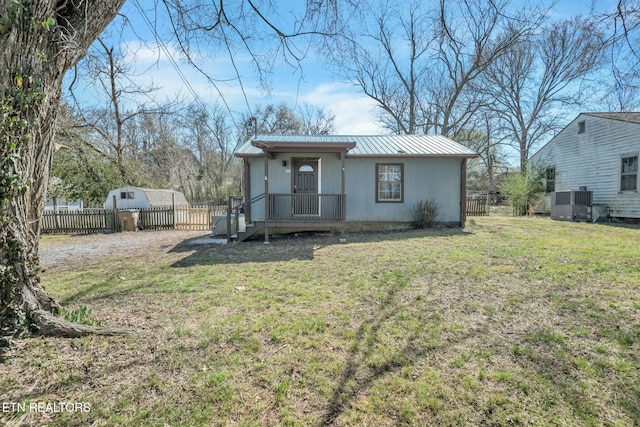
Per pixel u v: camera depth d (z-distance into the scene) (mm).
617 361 2416
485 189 29938
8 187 2482
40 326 2709
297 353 2605
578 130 14578
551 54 18531
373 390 2129
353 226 10727
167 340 2822
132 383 2189
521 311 3379
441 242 7801
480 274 4762
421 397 2055
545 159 16875
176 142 26703
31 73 2592
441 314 3365
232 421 1859
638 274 4527
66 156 13328
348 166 10617
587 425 1806
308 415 1912
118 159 15602
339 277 4902
